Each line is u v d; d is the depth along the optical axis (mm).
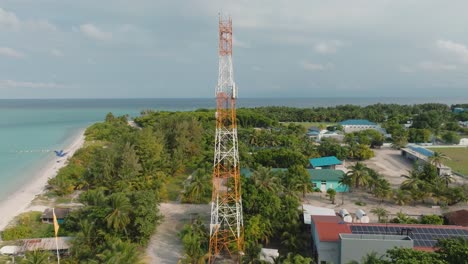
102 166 69812
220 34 41938
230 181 51250
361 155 103375
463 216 51125
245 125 167625
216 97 43250
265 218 46812
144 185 67188
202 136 110688
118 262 34969
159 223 51781
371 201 67125
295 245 44812
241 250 42844
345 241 36875
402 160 104750
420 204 65562
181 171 88125
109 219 44156
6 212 62125
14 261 42312
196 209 62500
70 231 48781
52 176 87750
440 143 134625
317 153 99750
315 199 68062
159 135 92250
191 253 40625
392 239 37250
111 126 157500
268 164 85312
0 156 117000
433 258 26078
